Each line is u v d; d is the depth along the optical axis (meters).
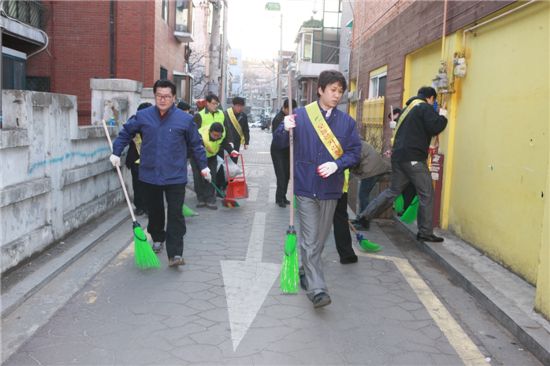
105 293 4.48
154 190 5.23
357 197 7.93
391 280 5.12
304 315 4.17
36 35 14.05
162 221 5.59
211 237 6.45
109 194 7.57
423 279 5.21
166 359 3.38
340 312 4.26
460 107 6.54
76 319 3.94
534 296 4.45
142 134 5.15
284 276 4.35
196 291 4.59
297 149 4.20
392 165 6.37
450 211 6.79
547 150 4.53
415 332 3.95
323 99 4.12
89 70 16.05
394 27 10.06
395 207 7.12
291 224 4.36
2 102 4.70
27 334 3.67
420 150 6.09
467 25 6.18
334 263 5.61
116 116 8.77
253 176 12.56
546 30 4.61
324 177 4.00
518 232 5.00
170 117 5.09
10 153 4.54
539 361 3.54
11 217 4.61
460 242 6.28
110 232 6.43
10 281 4.44
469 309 4.45
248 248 6.00
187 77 21.75
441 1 7.09
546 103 4.57
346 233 5.50
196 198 9.14
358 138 4.23
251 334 3.79
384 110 10.64
